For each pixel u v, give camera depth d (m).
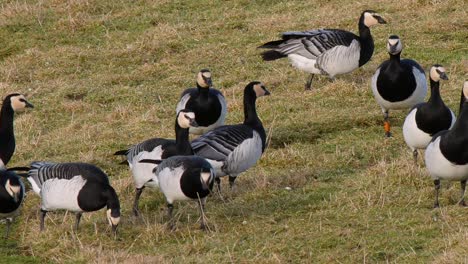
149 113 18.88
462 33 21.53
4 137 16.50
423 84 16.69
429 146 13.19
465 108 12.61
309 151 16.41
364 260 11.73
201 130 16.94
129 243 13.25
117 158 17.06
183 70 21.19
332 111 18.16
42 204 13.86
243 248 12.61
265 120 17.98
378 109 18.19
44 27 24.38
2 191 13.51
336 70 19.19
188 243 12.92
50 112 19.62
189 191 13.05
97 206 13.40
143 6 25.08
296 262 12.04
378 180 14.38
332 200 14.02
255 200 14.41
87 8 25.19
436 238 12.30
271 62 21.31
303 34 19.38
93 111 19.53
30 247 13.49
